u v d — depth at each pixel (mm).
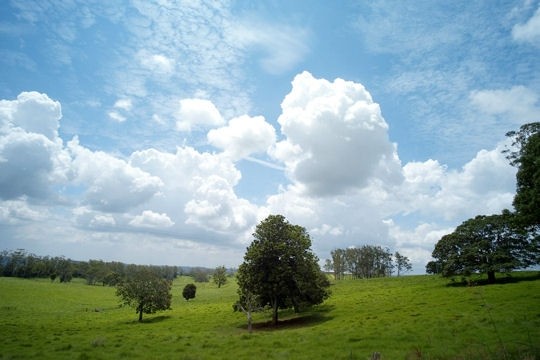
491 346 21391
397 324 32438
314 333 32094
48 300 96000
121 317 65500
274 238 48781
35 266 170875
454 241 65812
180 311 71125
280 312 60469
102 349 29328
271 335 33219
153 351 27969
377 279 107625
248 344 29109
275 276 45625
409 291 62469
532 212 29938
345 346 25547
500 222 60812
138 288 60062
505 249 60156
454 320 31422
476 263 61125
